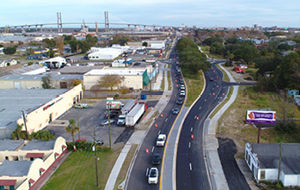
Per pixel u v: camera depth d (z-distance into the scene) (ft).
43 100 221.25
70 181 125.59
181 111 234.99
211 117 219.20
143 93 301.22
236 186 119.75
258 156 128.16
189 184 122.01
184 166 138.82
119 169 136.46
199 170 134.72
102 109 243.40
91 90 305.53
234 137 177.17
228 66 495.00
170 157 149.28
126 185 121.60
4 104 213.25
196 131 189.16
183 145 165.48
